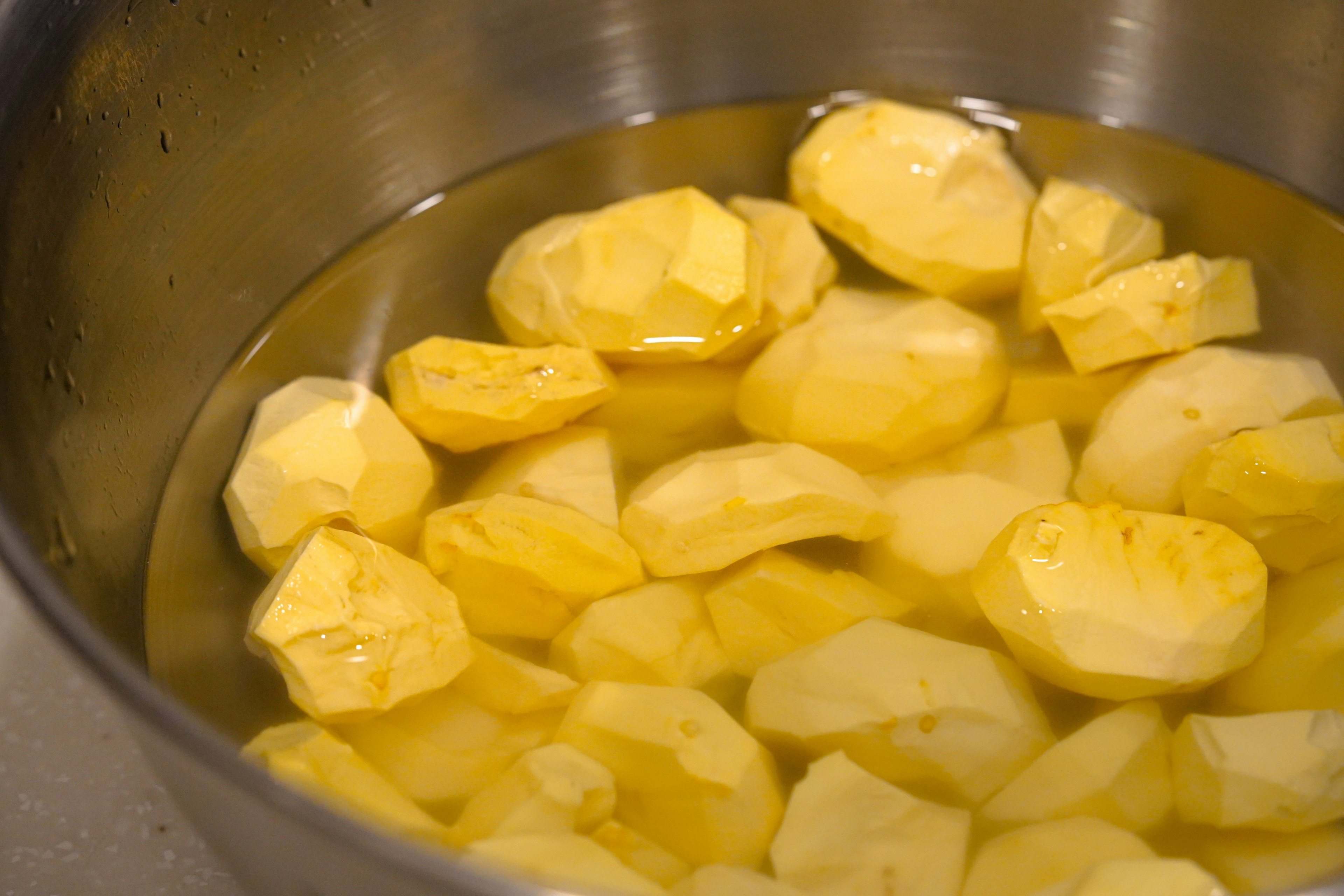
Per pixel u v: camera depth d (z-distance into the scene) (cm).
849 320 57
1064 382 57
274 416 56
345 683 50
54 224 52
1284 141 61
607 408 58
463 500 56
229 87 57
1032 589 50
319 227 61
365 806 48
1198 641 49
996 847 48
